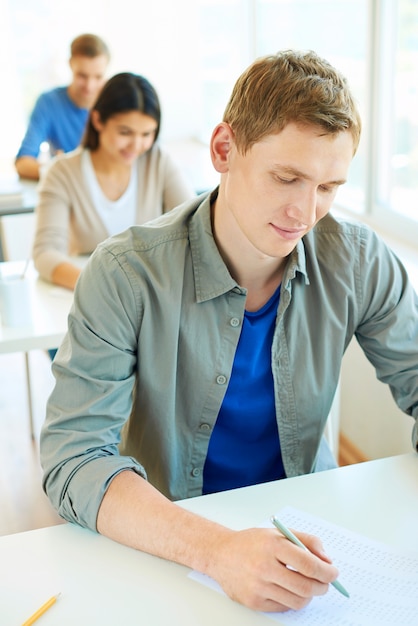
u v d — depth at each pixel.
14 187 3.27
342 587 0.89
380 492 1.10
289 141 0.94
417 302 1.29
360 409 2.26
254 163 0.97
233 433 1.24
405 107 2.29
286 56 0.99
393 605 0.89
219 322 1.17
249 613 0.88
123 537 0.98
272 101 0.94
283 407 1.23
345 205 2.65
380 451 2.19
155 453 1.23
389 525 1.03
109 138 2.24
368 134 2.41
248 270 1.15
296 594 0.87
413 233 2.27
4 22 4.34
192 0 4.21
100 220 2.34
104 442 1.08
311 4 2.86
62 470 1.05
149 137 2.29
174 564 0.96
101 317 1.11
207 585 0.92
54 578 0.94
